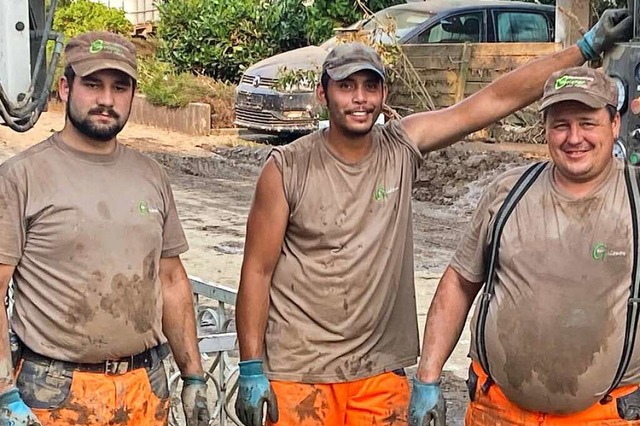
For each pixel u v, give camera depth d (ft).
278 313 12.32
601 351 10.39
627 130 11.72
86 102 10.84
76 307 10.77
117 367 11.10
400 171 12.34
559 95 10.16
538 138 39.40
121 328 10.96
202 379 12.19
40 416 10.82
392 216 12.23
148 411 11.38
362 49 11.91
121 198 11.05
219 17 58.70
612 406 10.71
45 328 10.83
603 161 10.32
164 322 12.17
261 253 12.24
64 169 10.91
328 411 12.32
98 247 10.83
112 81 10.94
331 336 12.16
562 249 10.43
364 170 12.11
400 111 42.24
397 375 12.57
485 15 44.73
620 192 10.44
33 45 12.98
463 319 11.59
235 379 15.93
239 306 12.39
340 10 56.03
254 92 45.78
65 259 10.77
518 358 10.62
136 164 11.43
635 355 10.47
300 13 57.47
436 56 42.06
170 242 11.95
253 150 47.14
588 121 10.24
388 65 41.96
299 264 12.17
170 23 60.29
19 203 10.72
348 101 11.78
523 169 10.99
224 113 53.11
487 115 12.79
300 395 12.24
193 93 53.62
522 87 12.77
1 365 10.50
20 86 12.21
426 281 26.58
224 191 39.99
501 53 40.42
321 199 11.99
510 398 10.94
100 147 11.12
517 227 10.68
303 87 44.83
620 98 11.80
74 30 68.18
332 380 12.21
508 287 10.71
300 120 44.91
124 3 79.97
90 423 10.93
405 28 44.21
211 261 28.86
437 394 11.31
